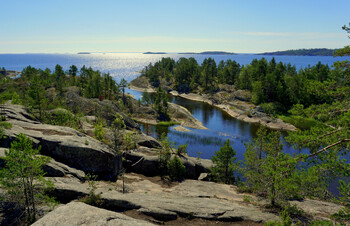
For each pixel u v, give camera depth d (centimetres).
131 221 805
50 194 1762
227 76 14312
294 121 7606
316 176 1184
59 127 3253
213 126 7719
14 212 1429
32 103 5059
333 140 1163
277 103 9188
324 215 1834
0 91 9512
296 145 1308
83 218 782
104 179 2755
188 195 2347
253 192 2506
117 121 4181
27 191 1492
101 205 1705
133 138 4016
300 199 2219
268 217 1711
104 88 11188
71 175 2320
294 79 9088
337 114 1255
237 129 7331
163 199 1927
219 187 2778
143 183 2858
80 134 3228
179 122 8269
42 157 1533
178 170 3177
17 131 2623
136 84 16925
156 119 8475
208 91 13150
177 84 15312
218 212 1720
